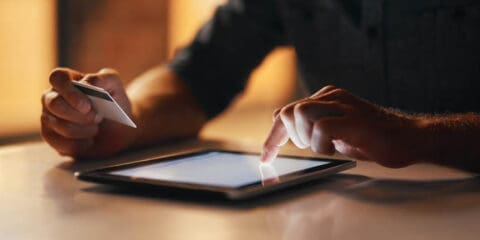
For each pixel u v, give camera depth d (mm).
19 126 3635
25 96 3670
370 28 1560
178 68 1594
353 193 792
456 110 1485
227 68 1688
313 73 1692
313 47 1672
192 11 4172
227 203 728
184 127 1397
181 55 1649
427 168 966
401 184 849
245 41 1718
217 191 700
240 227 630
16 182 862
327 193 791
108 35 3836
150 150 1218
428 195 784
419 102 1532
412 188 826
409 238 596
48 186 832
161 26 3945
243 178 774
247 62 1737
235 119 4152
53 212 692
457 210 705
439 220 661
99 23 3820
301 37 1688
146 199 748
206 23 1729
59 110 1037
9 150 1163
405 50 1528
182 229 623
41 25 3695
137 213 686
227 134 3455
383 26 1545
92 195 772
